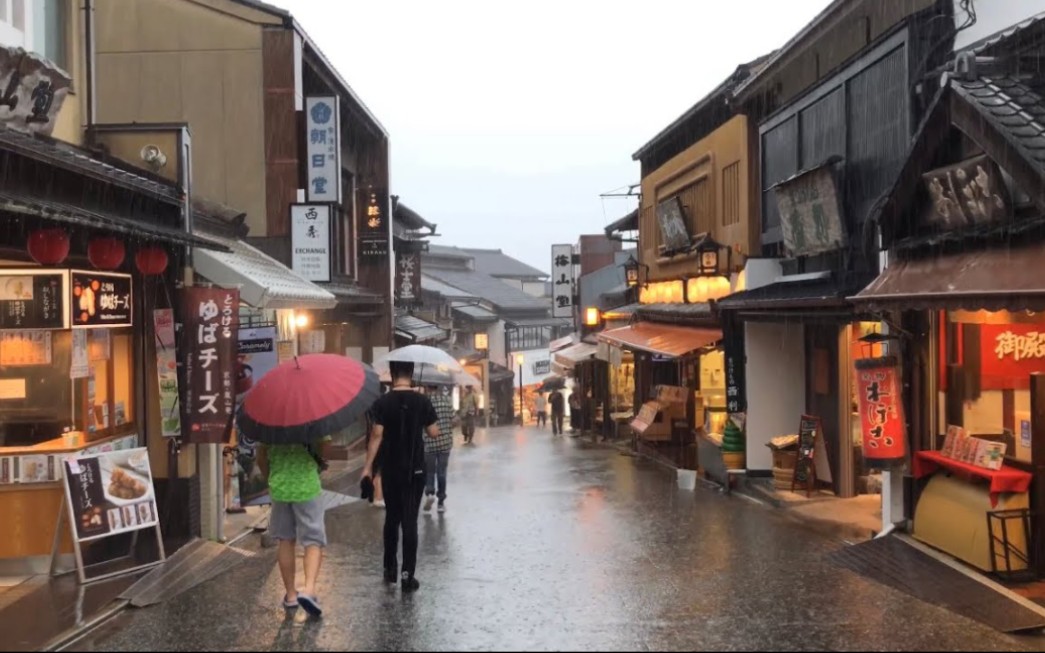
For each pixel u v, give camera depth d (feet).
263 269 44.65
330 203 58.39
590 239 131.95
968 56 28.81
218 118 58.54
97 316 31.04
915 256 32.78
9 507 28.71
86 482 28.19
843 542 34.32
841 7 41.22
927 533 31.22
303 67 64.34
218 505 34.99
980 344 30.09
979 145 27.37
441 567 30.81
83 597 26.09
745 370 50.19
